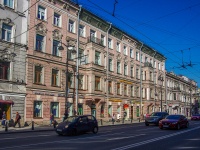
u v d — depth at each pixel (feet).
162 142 48.96
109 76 138.21
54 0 105.50
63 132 61.26
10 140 50.75
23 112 90.68
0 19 84.53
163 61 216.74
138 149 39.86
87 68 122.21
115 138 55.62
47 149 38.99
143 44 175.63
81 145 44.14
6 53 85.76
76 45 116.37
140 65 174.19
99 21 130.82
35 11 97.66
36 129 79.92
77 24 117.91
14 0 90.53
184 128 87.25
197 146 43.62
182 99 270.67
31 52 95.04
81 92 118.83
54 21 107.04
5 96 84.48
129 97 159.12
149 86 180.34
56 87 105.50
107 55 137.08
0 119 83.92
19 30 91.15
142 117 162.61
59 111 106.32
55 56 105.60
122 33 151.02
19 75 90.22
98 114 127.75
